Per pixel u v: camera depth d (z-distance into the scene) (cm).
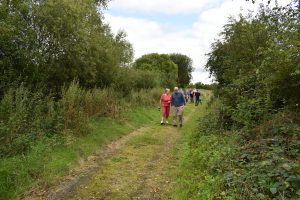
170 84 4688
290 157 538
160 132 1305
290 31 655
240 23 1214
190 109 2608
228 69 1272
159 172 726
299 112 703
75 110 1042
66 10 1216
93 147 922
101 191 610
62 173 697
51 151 789
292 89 708
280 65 667
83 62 1372
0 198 563
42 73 1184
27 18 1162
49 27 1191
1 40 1038
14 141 745
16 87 1011
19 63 1129
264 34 1081
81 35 1270
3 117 816
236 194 465
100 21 1855
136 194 595
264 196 441
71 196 586
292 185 443
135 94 2147
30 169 670
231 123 986
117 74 1944
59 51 1252
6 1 1065
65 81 1313
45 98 1057
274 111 795
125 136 1178
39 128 874
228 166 580
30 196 585
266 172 493
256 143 631
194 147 895
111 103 1447
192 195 553
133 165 786
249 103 853
